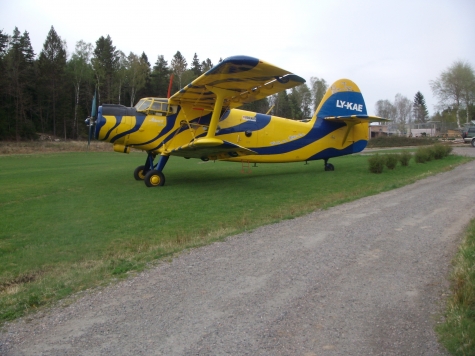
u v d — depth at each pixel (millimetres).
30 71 56656
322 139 16797
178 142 13930
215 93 12250
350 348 3145
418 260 5227
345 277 4684
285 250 5824
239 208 9711
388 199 10008
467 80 59500
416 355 3021
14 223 8469
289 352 3109
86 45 58062
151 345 3260
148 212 9406
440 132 58812
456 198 9734
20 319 3807
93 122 14383
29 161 27297
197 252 5879
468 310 3564
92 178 16391
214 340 3316
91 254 6312
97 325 3633
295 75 10977
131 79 58812
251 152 13109
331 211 8727
